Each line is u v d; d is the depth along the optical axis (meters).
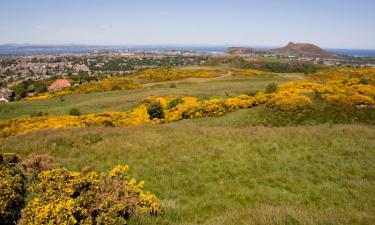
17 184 7.66
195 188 11.23
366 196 10.70
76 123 28.12
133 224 7.32
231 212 8.57
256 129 19.50
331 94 30.77
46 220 6.21
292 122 26.52
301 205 9.84
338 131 18.80
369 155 14.82
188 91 47.41
